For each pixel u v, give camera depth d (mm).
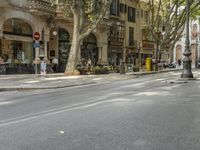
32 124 7879
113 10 47844
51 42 36781
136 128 7332
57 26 36219
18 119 8633
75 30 28797
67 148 5773
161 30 48219
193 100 12008
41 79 23656
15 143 6133
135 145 5953
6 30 29984
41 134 6805
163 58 68250
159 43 46844
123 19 50969
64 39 37844
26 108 10719
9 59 30391
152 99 12406
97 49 44062
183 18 46469
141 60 56344
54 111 9844
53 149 5719
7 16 29469
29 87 18188
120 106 10633
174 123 7891
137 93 14664
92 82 22641
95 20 29203
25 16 31422
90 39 42688
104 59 45156
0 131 7172
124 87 18219
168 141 6238
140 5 55812
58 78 24781
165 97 13008
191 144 6039
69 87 19641
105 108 10234
